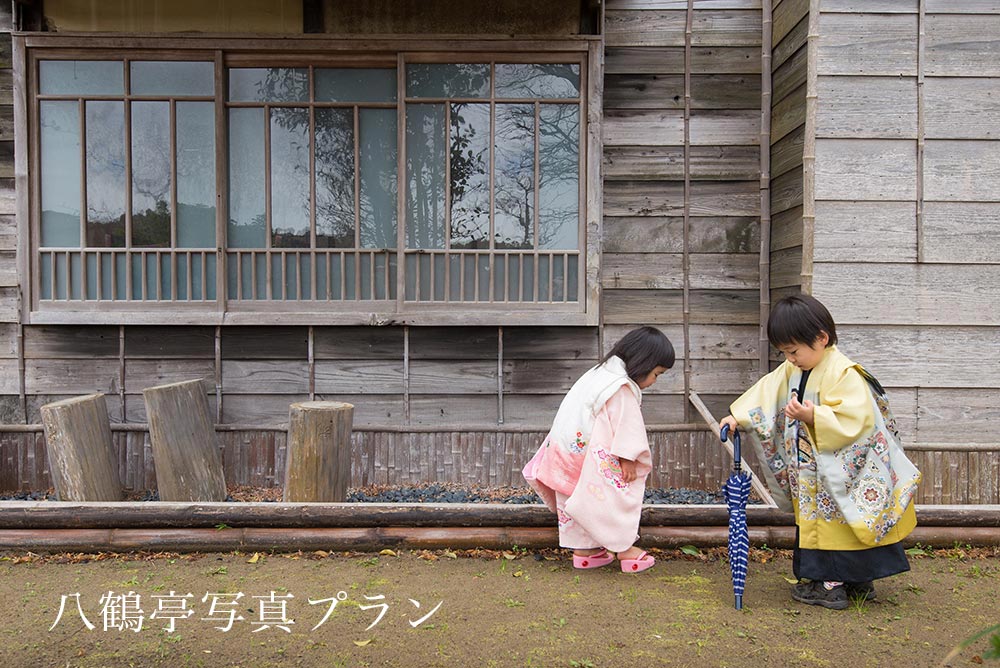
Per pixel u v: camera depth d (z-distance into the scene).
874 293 4.05
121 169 4.64
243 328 4.68
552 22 4.64
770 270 4.71
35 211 4.60
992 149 4.05
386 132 4.68
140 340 4.67
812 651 2.45
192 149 4.64
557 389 4.76
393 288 4.72
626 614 2.77
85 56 4.58
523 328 4.74
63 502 3.51
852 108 4.04
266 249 4.66
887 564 2.81
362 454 4.71
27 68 4.55
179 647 2.48
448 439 4.72
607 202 4.76
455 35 4.57
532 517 3.54
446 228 4.68
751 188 4.79
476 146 4.68
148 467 4.64
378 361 4.72
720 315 4.80
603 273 4.76
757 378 4.79
